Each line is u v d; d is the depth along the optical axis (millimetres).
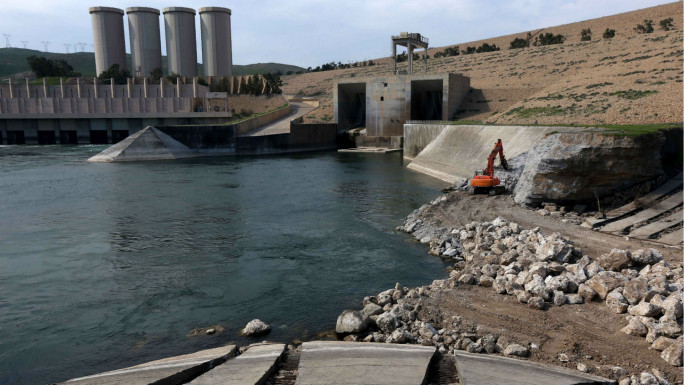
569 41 179500
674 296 14867
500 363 12156
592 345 13672
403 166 67688
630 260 19281
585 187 31641
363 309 17234
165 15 174500
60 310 18375
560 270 18844
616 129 35719
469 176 48875
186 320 17344
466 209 33094
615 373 11883
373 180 52938
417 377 10953
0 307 18672
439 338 14438
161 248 26859
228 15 178500
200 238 28891
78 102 122812
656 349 13250
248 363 12359
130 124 120188
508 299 17469
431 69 152375
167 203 40281
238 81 152375
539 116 70875
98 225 32500
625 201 31312
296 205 38875
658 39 102375
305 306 18422
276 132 92750
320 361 12328
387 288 20234
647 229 25938
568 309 16312
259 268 23062
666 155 33781
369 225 31562
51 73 172125
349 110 109750
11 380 13406
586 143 31266
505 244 24062
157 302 19062
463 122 78750
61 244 27828
